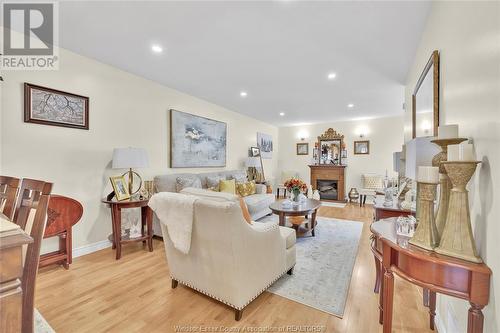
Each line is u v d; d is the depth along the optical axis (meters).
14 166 2.25
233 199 1.61
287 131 7.71
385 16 2.00
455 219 1.03
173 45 2.50
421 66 2.34
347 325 1.63
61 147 2.57
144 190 3.17
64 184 2.60
